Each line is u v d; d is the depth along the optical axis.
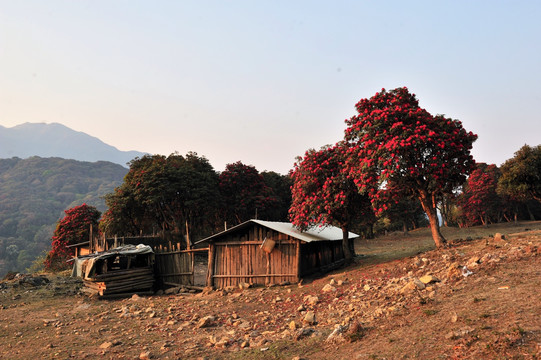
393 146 17.14
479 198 63.12
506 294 8.59
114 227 43.16
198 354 9.62
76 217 48.88
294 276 20.55
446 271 12.80
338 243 29.14
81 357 10.05
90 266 20.98
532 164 36.62
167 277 24.17
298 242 20.73
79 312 16.95
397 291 12.35
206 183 46.28
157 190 41.31
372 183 18.67
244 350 9.48
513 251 12.31
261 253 21.45
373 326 9.08
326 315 12.42
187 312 15.86
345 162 20.88
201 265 34.62
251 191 53.34
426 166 18.03
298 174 23.77
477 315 7.70
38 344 11.72
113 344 11.14
